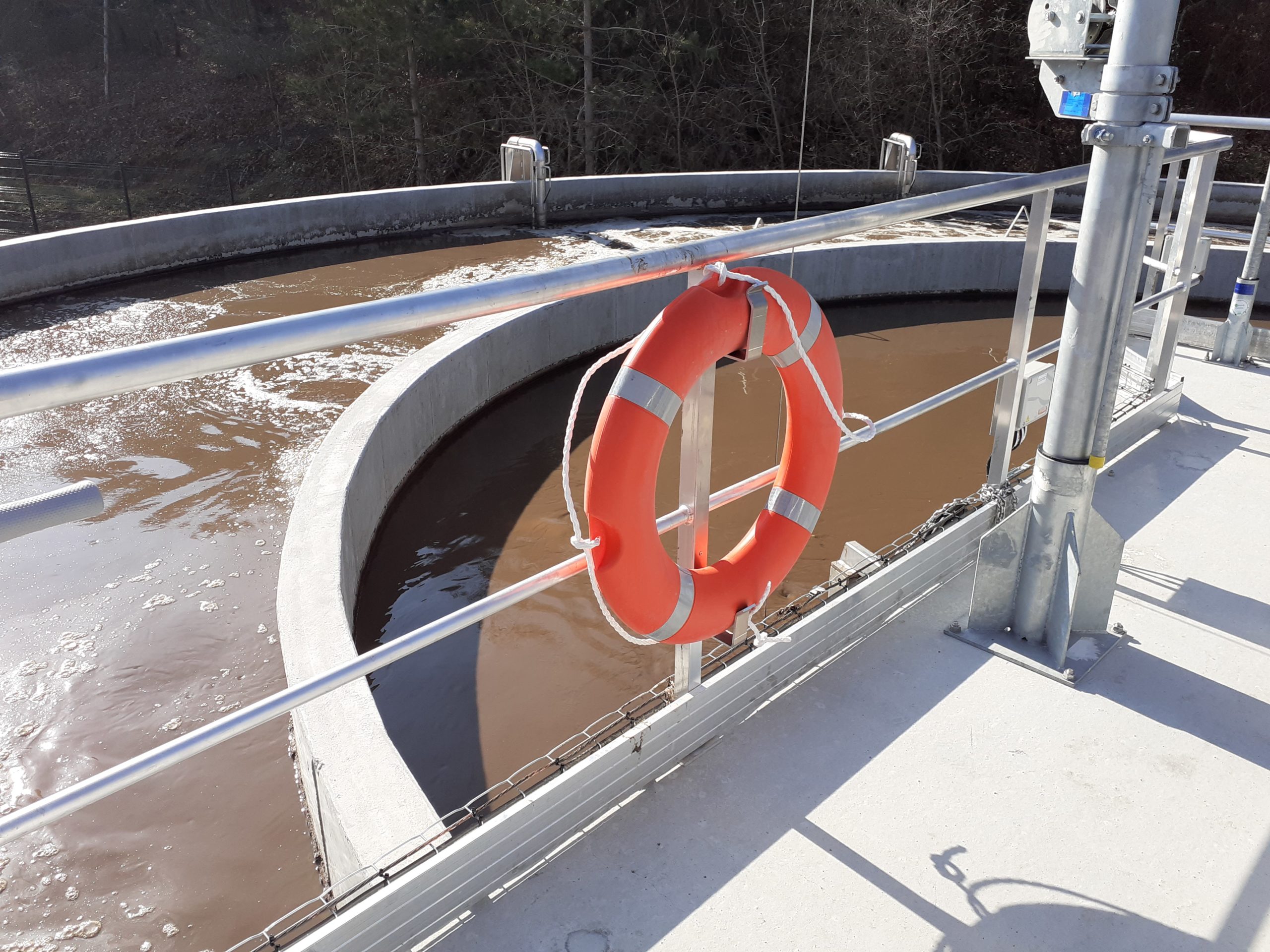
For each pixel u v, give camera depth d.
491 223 10.59
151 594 3.81
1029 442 6.16
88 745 3.01
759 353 1.66
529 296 1.29
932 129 20.16
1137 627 2.34
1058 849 1.69
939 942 1.51
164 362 0.98
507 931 1.51
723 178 11.36
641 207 11.20
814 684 2.11
